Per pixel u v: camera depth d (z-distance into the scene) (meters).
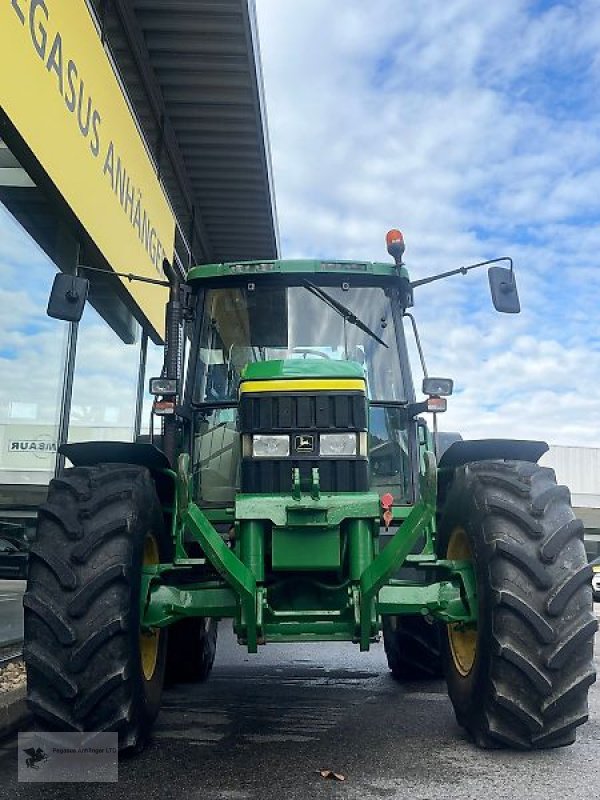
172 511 4.16
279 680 5.42
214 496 4.55
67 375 6.32
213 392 4.79
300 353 4.80
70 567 3.18
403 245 4.86
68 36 5.21
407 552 3.22
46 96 4.79
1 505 5.38
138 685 3.28
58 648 3.12
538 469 3.65
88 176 5.69
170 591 3.53
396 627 5.21
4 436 5.37
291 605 3.58
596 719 4.25
